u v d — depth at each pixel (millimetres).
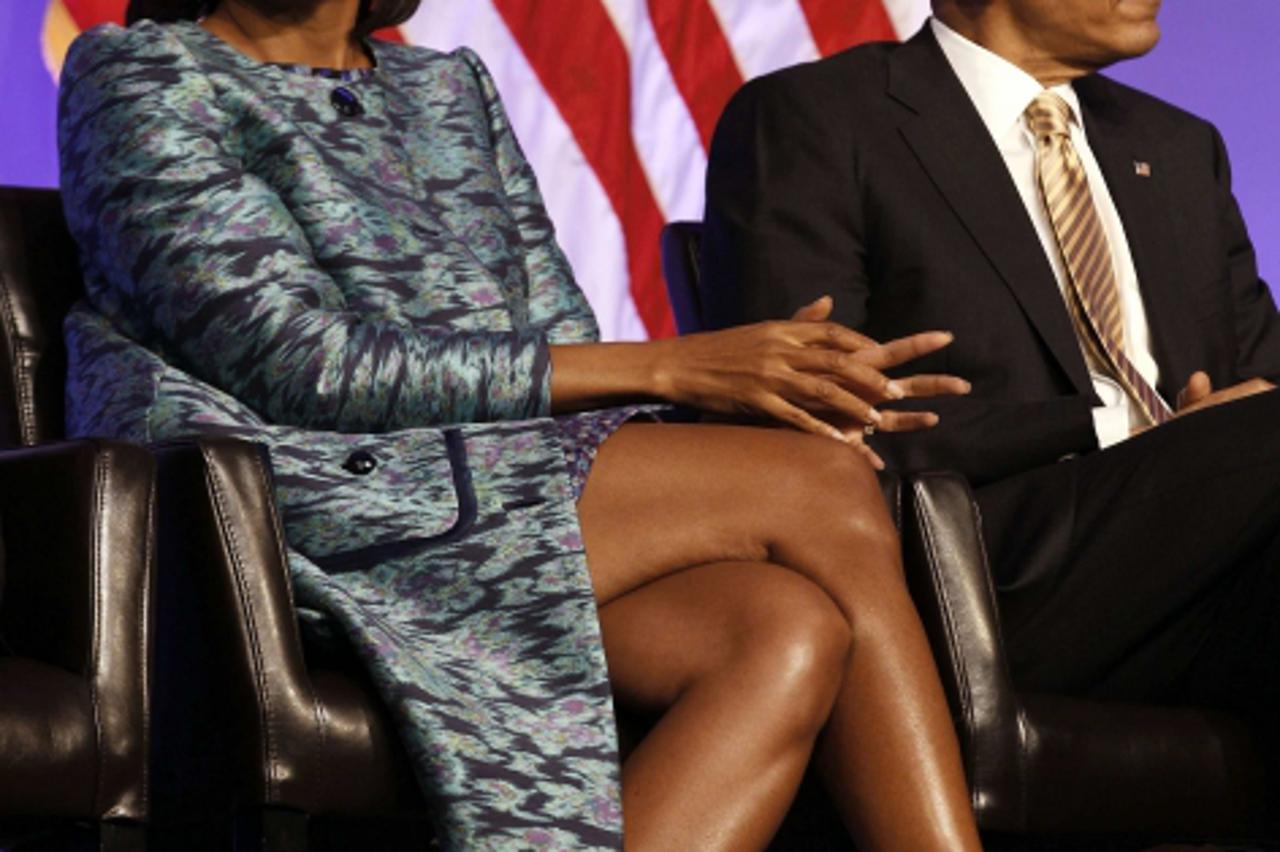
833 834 7688
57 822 6445
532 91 12883
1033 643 8484
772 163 9742
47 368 7926
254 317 7270
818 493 7219
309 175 7738
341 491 7176
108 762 6402
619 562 7234
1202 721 8133
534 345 7477
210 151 7512
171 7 8406
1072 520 8477
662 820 6598
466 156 8477
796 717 6734
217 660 6633
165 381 7355
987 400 9312
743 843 6613
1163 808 7965
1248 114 13875
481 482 7273
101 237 7500
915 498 7797
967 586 7758
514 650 6969
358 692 6688
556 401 7469
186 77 7660
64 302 8047
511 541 7125
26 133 11609
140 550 6637
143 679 6562
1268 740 8188
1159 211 10203
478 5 12789
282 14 8266
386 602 7055
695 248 10305
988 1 10016
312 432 7336
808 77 9930
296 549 7148
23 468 6707
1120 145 10320
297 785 6516
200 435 7035
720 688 6781
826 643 6816
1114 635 8430
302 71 8133
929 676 6965
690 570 7207
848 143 9680
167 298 7336
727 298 9672
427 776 6535
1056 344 9375
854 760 6898
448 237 8047
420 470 7289
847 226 9602
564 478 7293
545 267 8594
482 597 7043
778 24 13336
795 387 7457
